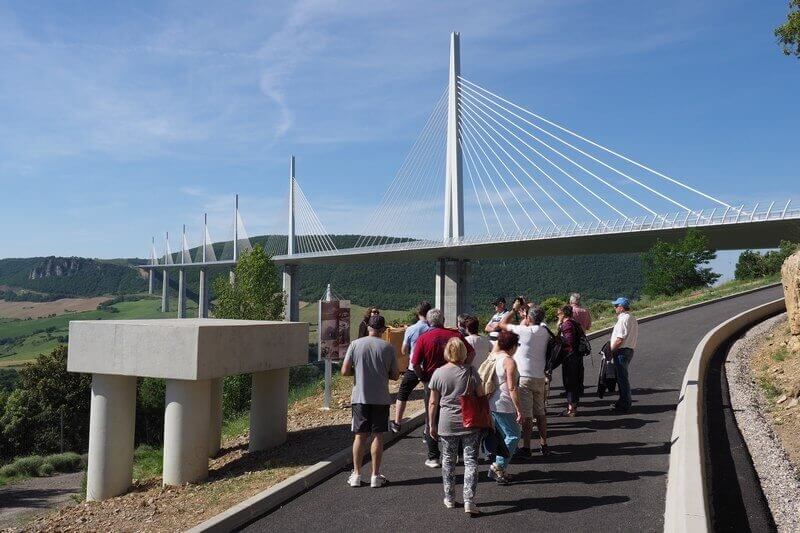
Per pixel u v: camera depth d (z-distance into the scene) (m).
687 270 41.38
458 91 71.88
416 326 8.91
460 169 71.56
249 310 44.22
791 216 42.19
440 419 6.22
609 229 53.75
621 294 119.06
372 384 7.05
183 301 147.75
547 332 7.94
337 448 8.83
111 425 9.06
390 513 6.16
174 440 8.60
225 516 5.98
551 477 6.96
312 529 5.86
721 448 7.52
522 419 7.46
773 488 6.26
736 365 12.92
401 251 75.69
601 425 9.07
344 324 12.23
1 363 111.56
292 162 112.50
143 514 7.29
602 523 5.66
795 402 9.23
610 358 10.22
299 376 31.95
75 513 8.13
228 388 26.28
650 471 7.00
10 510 20.88
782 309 21.45
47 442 42.38
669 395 10.83
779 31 16.38
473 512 5.97
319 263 108.62
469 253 73.88
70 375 43.97
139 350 8.73
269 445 9.80
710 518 5.44
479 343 7.95
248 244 128.88
